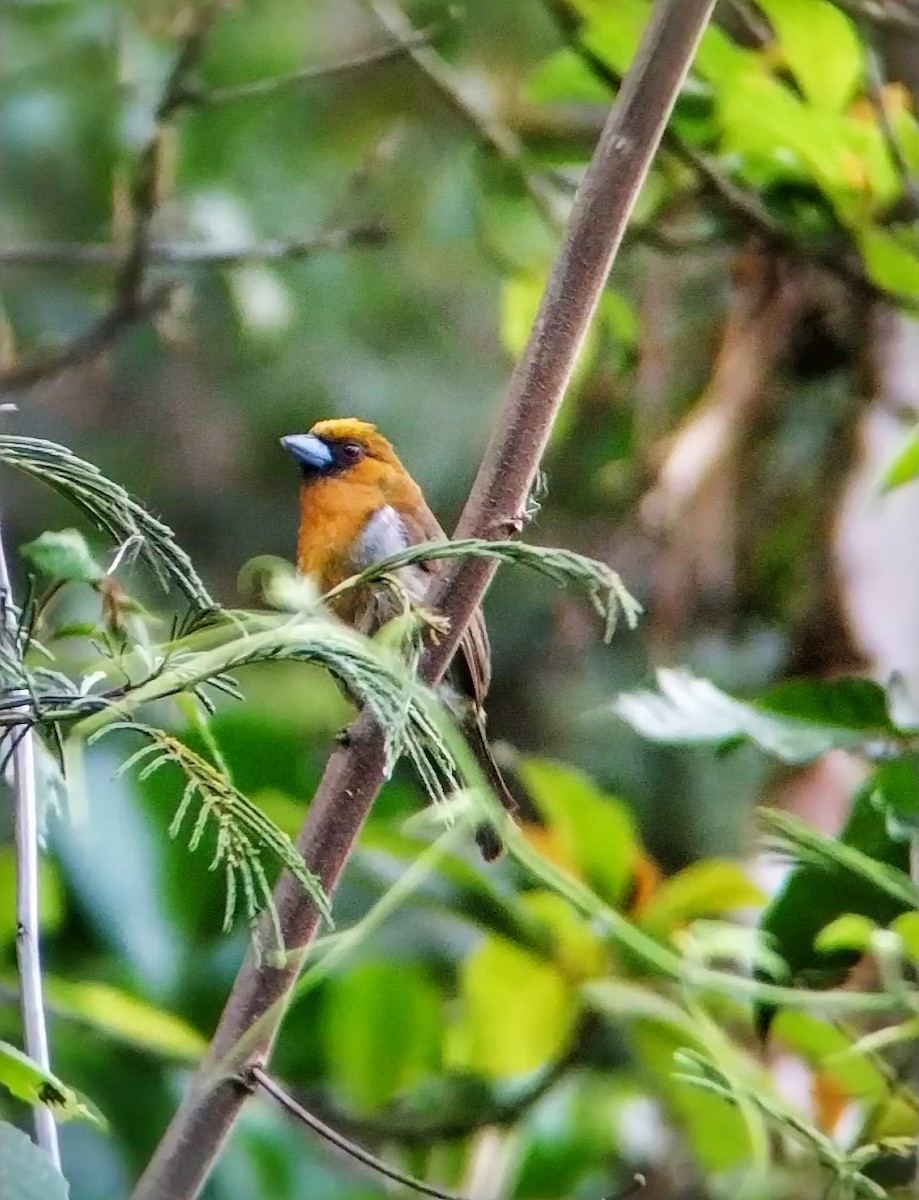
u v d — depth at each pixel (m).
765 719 4.80
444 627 3.51
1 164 9.46
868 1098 5.02
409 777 5.68
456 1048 5.74
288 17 9.52
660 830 8.51
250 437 11.16
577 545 8.52
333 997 5.79
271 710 5.87
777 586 7.30
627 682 9.05
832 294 7.14
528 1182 5.89
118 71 8.95
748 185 7.07
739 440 7.20
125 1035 5.20
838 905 4.75
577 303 4.07
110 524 3.28
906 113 6.82
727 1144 5.38
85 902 5.39
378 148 9.15
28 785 3.83
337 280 10.30
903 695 5.00
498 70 9.07
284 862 3.10
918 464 5.03
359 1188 5.84
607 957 5.21
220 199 9.26
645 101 4.14
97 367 10.38
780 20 6.11
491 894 5.15
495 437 4.05
